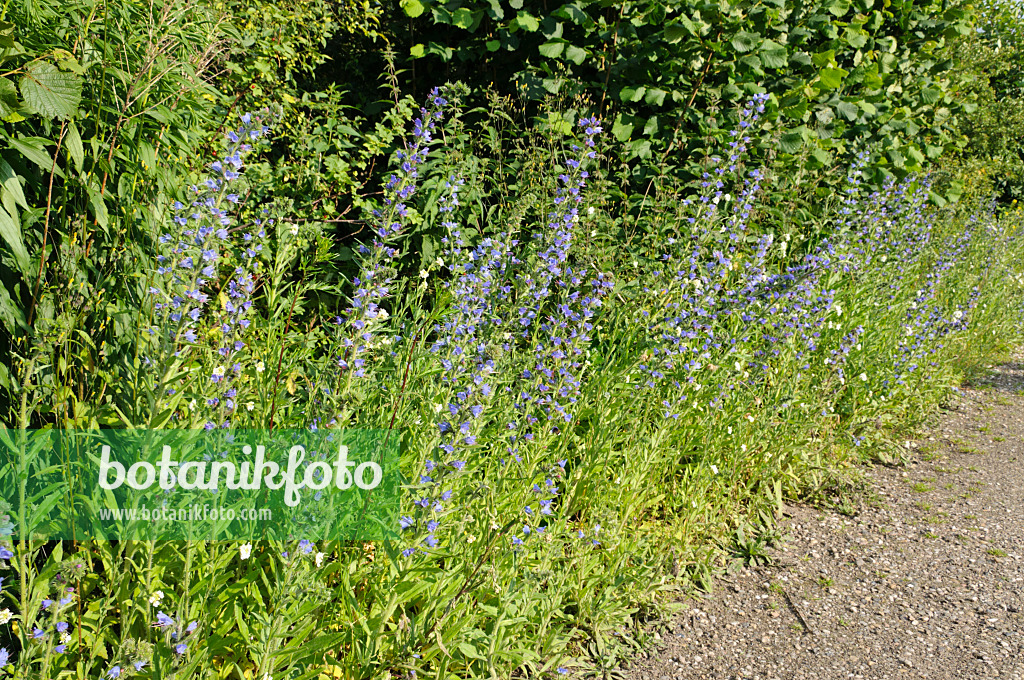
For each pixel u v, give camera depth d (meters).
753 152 5.62
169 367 2.19
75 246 2.26
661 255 4.77
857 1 6.82
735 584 3.68
